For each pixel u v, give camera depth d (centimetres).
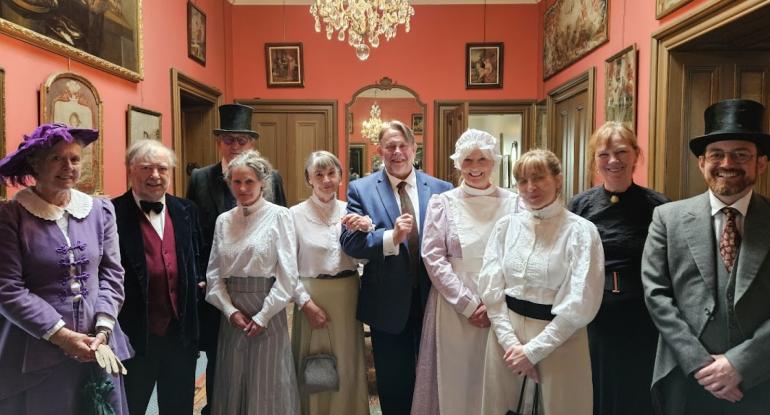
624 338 187
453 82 606
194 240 224
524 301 178
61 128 160
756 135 156
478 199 207
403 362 225
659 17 321
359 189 231
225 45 576
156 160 199
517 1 597
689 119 317
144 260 195
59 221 163
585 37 451
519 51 601
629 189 203
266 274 210
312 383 211
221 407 212
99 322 162
